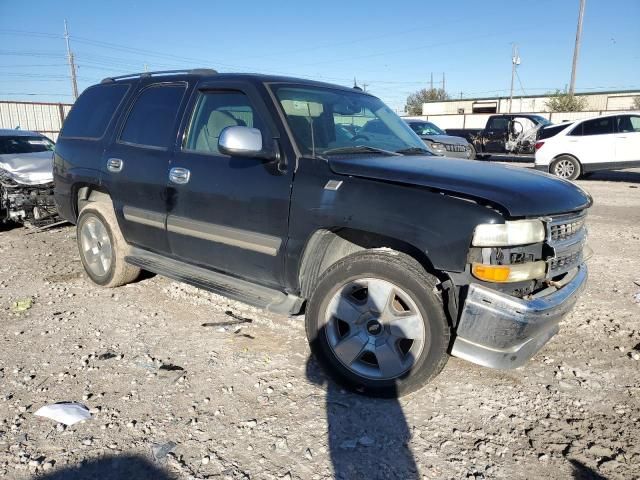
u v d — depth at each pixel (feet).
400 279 9.82
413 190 9.81
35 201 24.95
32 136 30.09
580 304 15.87
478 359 9.60
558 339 13.42
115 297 16.12
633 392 10.86
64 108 97.50
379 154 12.17
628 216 30.63
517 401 10.48
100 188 16.10
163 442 9.00
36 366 11.69
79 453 8.70
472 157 50.62
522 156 61.82
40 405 10.11
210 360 12.00
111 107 16.30
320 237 10.91
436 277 9.96
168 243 13.93
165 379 11.13
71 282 17.66
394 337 10.17
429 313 9.68
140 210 14.43
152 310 15.06
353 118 13.51
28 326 13.92
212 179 12.41
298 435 9.27
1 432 9.24
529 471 8.45
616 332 13.83
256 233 11.71
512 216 9.10
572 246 10.48
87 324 14.06
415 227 9.57
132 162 14.56
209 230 12.62
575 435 9.41
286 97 12.26
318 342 10.77
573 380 11.32
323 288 10.64
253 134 11.10
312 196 10.73
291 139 11.38
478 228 9.10
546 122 61.72
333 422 9.67
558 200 10.01
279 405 10.19
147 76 15.61
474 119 118.73
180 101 13.97
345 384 10.64
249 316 14.64
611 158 45.83
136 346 12.73
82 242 17.06
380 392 10.36
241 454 8.73
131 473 8.25
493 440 9.23
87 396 10.42
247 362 11.93
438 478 8.27
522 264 9.34
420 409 10.15
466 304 9.27
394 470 8.42
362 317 10.40
